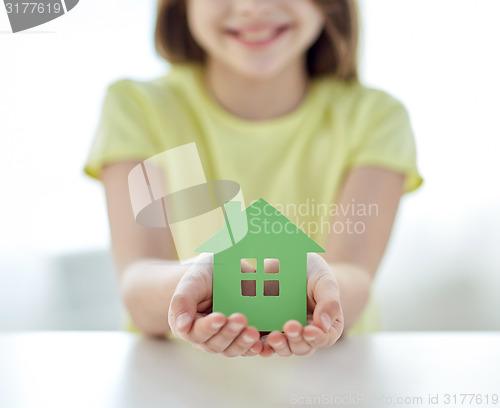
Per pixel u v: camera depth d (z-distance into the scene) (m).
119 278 0.68
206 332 0.35
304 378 0.48
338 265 0.69
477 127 1.53
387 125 0.92
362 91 1.01
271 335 0.36
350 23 0.95
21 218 1.45
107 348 0.58
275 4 0.79
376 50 1.50
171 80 1.01
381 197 0.84
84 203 1.48
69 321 1.47
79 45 1.40
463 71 1.51
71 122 1.44
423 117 1.53
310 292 0.41
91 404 0.43
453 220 1.55
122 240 0.71
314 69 1.00
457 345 0.58
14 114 1.41
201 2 0.82
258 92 0.94
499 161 1.53
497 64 1.50
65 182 1.47
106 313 1.49
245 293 0.44
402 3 1.50
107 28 1.40
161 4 0.98
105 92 0.94
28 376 0.49
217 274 0.41
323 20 0.93
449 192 1.55
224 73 0.94
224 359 0.54
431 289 1.53
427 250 1.54
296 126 0.94
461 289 1.52
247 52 0.82
